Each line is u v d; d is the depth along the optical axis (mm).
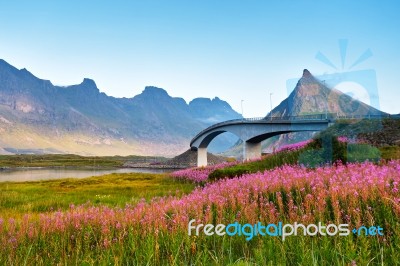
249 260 5621
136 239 7590
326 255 5129
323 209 6711
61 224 9945
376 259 5027
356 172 8844
